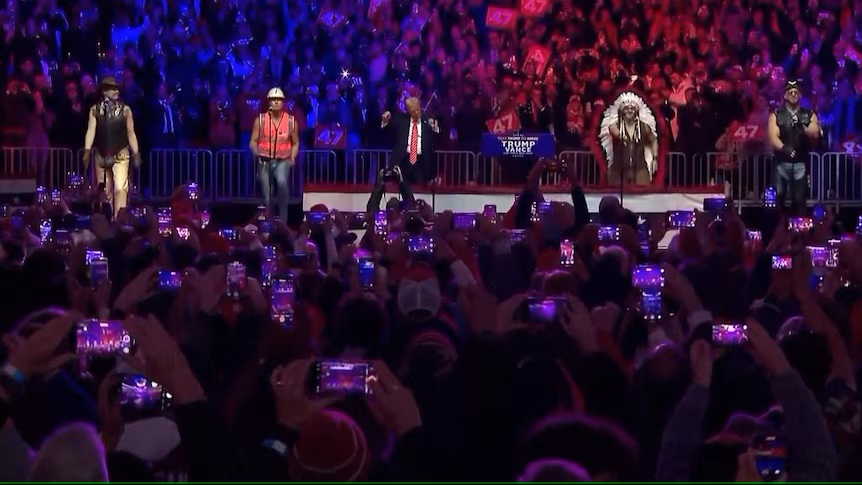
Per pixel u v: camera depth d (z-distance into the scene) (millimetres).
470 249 9633
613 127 22547
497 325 4977
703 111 23938
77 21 25219
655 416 5254
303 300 7012
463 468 4641
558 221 11430
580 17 26047
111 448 4773
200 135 24203
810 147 22359
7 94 22984
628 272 8273
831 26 27031
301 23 25422
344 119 23969
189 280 6555
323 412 4379
